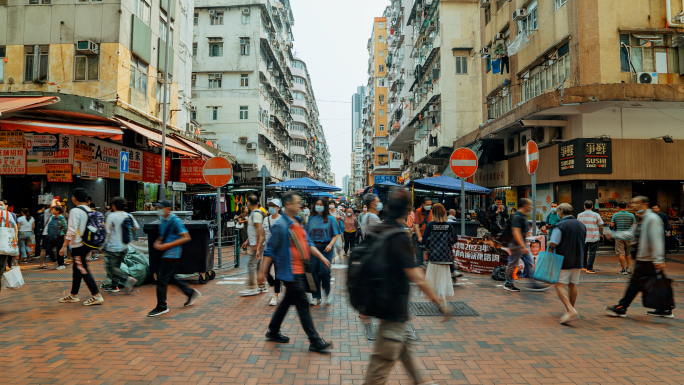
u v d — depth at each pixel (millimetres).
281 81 44594
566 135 13969
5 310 5906
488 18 20578
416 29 30578
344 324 5258
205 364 3895
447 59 23375
